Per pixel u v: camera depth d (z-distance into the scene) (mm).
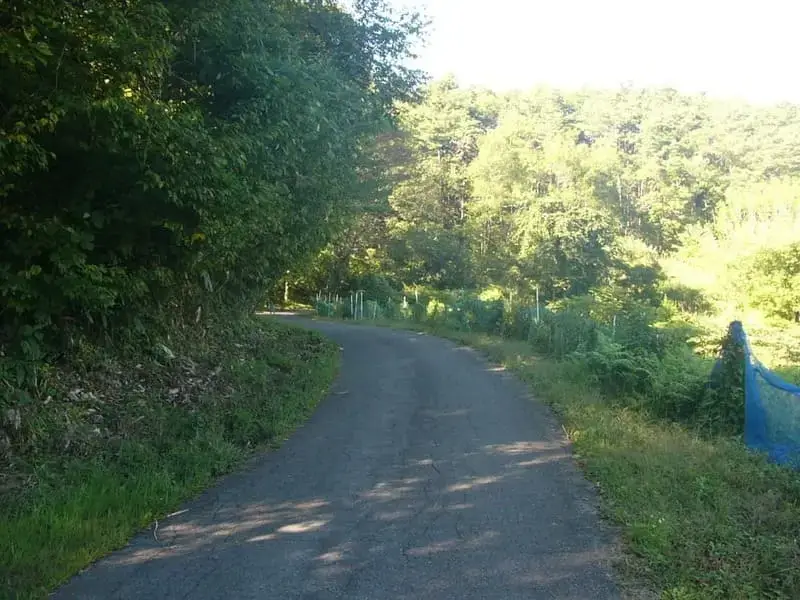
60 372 8734
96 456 7359
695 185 58750
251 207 8688
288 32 11984
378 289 49094
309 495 6758
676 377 10758
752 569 4781
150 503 6316
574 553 5219
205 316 13711
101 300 7422
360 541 5535
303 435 9359
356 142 16234
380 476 7379
